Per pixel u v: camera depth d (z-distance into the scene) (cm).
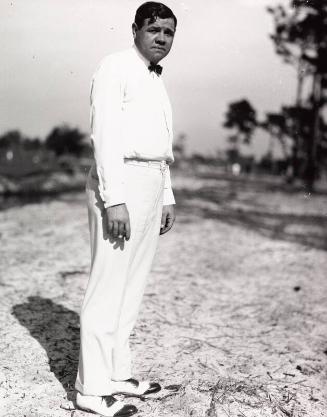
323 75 1698
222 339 366
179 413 255
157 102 230
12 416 245
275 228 894
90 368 232
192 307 434
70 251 629
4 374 287
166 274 539
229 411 263
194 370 310
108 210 217
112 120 215
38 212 983
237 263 612
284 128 1973
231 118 1992
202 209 1138
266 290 503
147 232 244
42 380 283
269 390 291
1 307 400
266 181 2306
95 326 230
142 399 266
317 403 280
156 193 237
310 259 649
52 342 337
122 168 218
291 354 347
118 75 220
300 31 1539
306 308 451
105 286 231
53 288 464
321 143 2009
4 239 687
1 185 1334
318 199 1464
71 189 1542
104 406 236
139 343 345
